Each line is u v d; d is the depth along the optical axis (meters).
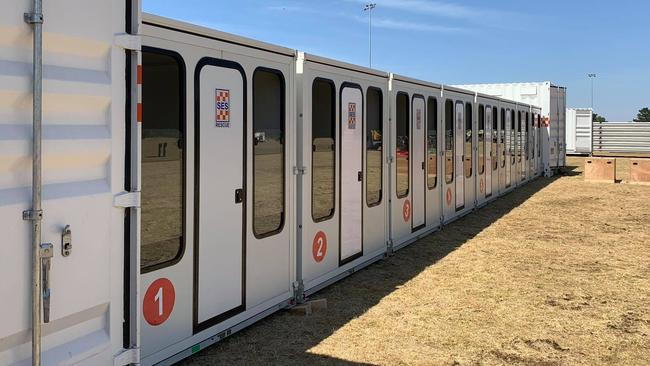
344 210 6.20
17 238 1.88
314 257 5.62
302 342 4.50
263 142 4.75
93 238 2.17
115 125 2.27
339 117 5.97
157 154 3.65
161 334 3.71
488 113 12.14
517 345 4.52
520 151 15.55
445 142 9.51
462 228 9.61
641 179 16.58
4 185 1.85
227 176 4.28
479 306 5.50
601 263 7.29
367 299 5.67
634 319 5.15
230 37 4.26
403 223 7.92
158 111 3.66
